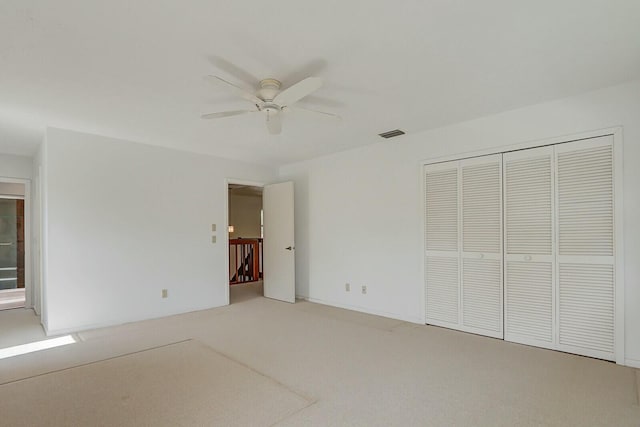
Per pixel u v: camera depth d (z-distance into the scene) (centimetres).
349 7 178
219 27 194
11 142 434
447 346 329
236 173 545
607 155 289
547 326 319
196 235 489
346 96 297
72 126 370
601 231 292
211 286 502
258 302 538
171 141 434
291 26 194
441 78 263
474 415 209
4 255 680
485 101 313
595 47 221
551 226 317
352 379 259
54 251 375
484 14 185
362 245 470
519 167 336
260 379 259
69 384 251
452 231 383
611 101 286
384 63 239
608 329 288
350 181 488
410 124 377
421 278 407
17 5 171
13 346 335
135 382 254
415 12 183
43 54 220
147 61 230
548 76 263
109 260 411
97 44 209
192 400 228
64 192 382
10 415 210
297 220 572
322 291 527
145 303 437
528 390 240
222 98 294
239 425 200
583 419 204
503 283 346
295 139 432
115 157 419
